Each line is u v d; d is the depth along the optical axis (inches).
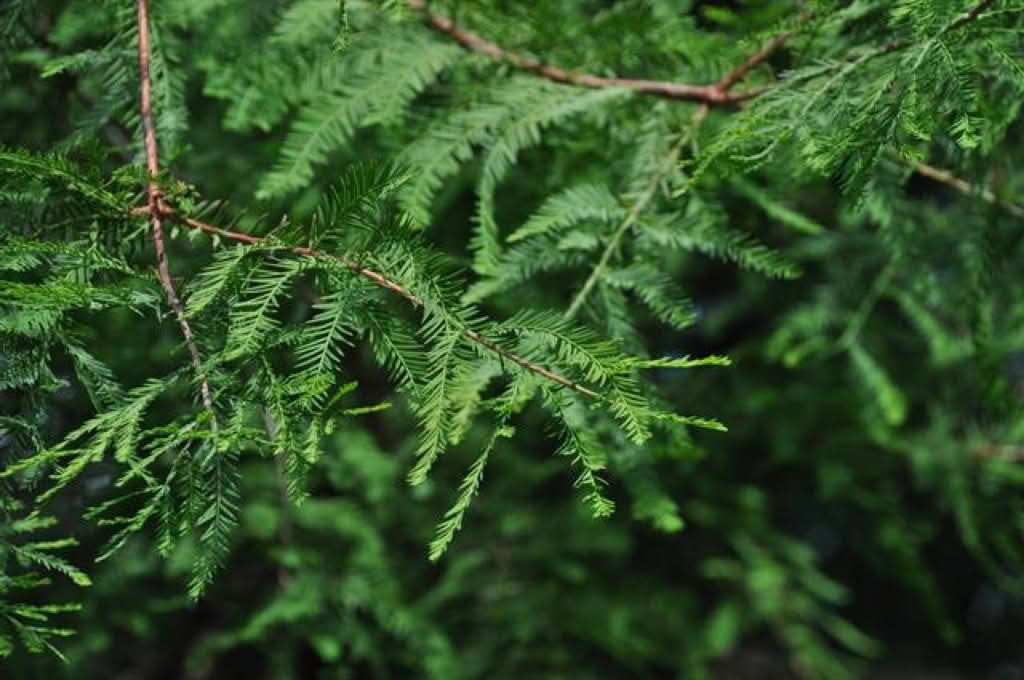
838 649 181.5
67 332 63.8
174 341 76.4
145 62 68.9
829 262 119.6
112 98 69.6
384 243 64.5
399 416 105.0
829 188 97.5
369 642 95.4
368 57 76.0
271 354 63.8
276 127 83.2
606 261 72.9
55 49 75.9
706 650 132.0
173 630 101.3
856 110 66.7
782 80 70.8
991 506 116.9
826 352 111.0
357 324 64.1
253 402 62.9
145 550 85.0
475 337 64.3
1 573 63.0
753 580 130.4
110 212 64.2
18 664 84.3
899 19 67.5
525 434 120.9
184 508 62.8
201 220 64.9
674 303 72.4
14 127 78.6
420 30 76.7
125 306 63.1
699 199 74.0
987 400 80.6
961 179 76.2
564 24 76.0
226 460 63.4
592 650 130.6
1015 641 188.4
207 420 62.2
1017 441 119.4
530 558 116.7
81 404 69.0
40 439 63.5
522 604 113.1
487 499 117.5
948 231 84.7
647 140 75.2
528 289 78.4
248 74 75.7
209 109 82.6
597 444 65.9
